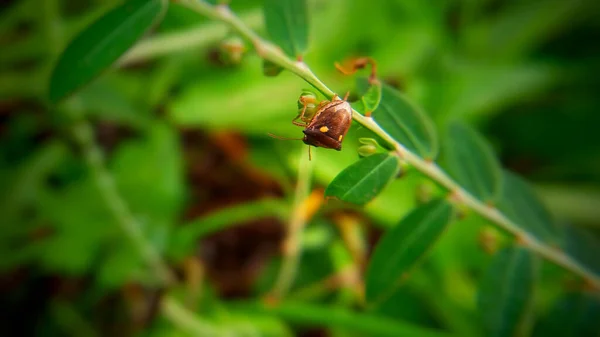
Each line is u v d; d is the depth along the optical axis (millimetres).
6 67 182
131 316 172
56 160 175
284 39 113
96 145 185
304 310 159
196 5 112
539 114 204
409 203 171
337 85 182
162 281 170
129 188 174
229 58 114
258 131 183
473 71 197
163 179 176
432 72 196
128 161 178
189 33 168
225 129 188
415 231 118
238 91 181
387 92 113
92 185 169
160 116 185
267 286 182
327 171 160
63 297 176
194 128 193
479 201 125
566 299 134
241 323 164
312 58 188
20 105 185
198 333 162
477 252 172
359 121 106
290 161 168
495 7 222
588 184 197
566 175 199
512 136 206
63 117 168
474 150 126
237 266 188
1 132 184
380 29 197
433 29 202
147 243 167
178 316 163
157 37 166
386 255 118
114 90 178
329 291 177
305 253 181
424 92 191
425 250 117
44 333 171
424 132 114
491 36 212
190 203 191
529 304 125
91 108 171
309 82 109
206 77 185
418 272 173
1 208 167
